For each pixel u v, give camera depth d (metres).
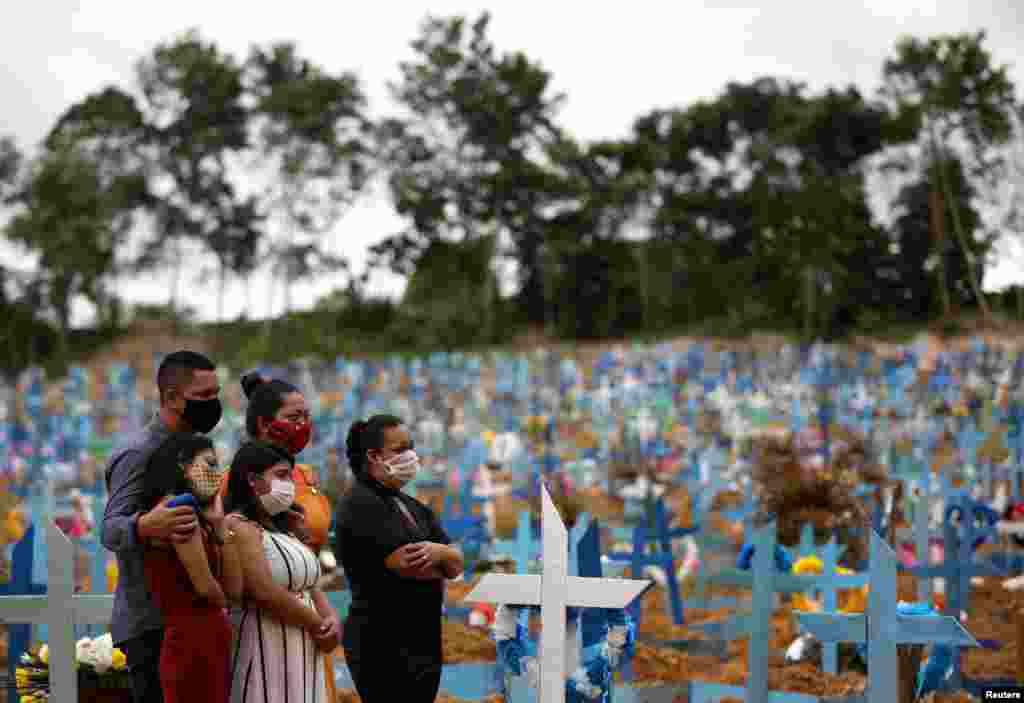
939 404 34.81
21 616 6.79
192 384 6.33
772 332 75.75
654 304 82.00
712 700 9.61
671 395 39.50
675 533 13.56
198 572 5.85
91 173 81.31
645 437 28.72
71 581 6.79
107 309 84.75
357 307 83.56
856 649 10.45
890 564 6.39
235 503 6.32
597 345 78.56
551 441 27.98
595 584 6.18
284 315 82.88
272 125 78.50
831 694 9.34
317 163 78.81
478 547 14.53
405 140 80.38
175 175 82.62
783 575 9.38
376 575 6.55
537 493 16.78
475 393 42.47
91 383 56.66
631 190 80.69
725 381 44.75
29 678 7.50
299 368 54.25
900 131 72.56
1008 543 14.95
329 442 28.67
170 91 81.81
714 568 15.02
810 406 34.66
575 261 81.31
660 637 12.22
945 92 70.69
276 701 6.15
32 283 81.75
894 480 17.25
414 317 79.75
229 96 81.69
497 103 77.94
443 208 80.81
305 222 79.81
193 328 85.25
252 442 6.40
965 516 12.41
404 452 6.70
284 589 6.22
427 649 6.64
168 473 5.98
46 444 33.81
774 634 11.75
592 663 6.52
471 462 23.27
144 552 5.94
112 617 6.26
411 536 6.66
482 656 11.18
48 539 6.79
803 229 74.44
